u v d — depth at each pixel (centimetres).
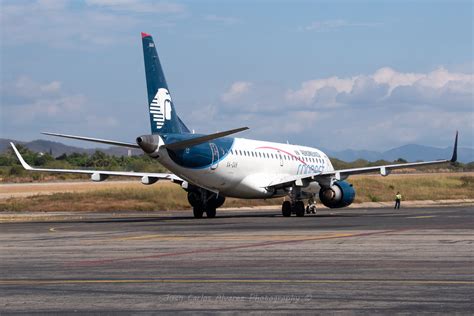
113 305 2239
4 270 3062
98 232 5231
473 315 2042
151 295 2403
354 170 7600
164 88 6875
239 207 11231
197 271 2969
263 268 3036
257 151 7850
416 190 15412
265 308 2166
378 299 2288
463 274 2805
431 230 5156
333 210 10381
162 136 6700
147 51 6788
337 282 2633
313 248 3834
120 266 3155
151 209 10588
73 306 2230
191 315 2084
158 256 3534
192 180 7112
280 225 5897
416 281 2638
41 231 5409
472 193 15838
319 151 9456
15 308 2206
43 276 2867
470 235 4666
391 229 5284
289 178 7775
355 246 3931
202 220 6962
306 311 2116
